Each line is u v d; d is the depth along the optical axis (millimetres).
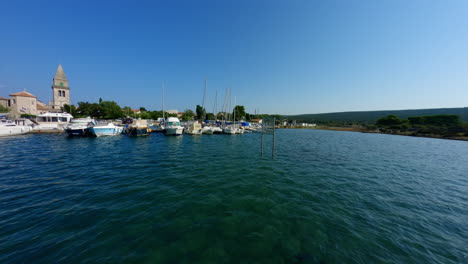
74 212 5602
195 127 33250
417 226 5305
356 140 32594
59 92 67312
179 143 22781
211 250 4090
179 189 7688
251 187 8102
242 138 31641
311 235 4703
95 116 65938
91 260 3744
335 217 5645
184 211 5809
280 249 4168
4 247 4031
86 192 7188
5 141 21391
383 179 9703
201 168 11141
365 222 5418
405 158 16016
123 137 27578
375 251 4195
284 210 6016
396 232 4969
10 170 10078
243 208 6098
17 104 56750
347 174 10477
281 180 9156
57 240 4312
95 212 5629
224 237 4547
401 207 6488
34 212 5559
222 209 5996
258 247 4215
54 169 10375
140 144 21203
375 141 31594
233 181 8859
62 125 30922
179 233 4672
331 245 4348
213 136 33438
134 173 9844
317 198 7055
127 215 5492
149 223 5090
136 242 4301
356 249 4238
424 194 7781
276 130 64750
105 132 27500
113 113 66438
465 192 8133
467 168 12781
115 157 13961
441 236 4863
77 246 4125
